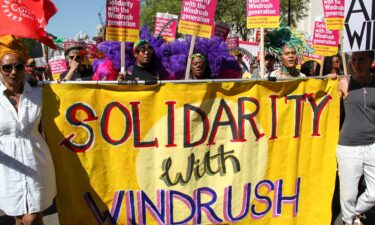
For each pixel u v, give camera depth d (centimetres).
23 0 335
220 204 382
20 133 311
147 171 368
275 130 387
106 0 404
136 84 357
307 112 394
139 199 369
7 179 311
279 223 398
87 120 352
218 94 372
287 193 396
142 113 361
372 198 385
